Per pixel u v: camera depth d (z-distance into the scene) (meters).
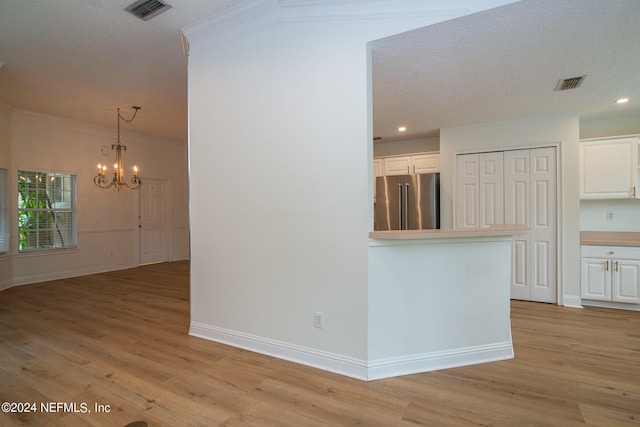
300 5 2.34
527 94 3.32
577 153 3.91
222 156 2.74
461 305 2.38
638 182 3.88
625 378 2.17
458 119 4.23
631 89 3.20
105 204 6.13
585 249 3.89
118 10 2.50
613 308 3.83
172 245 7.46
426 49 2.37
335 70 2.27
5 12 2.50
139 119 5.44
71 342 2.78
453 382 2.12
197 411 1.82
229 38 2.68
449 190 4.62
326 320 2.29
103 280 5.36
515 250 4.26
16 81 3.80
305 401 1.91
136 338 2.87
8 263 4.83
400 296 2.24
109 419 1.75
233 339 2.70
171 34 2.85
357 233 2.18
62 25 2.69
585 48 2.40
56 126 5.38
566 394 1.98
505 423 1.71
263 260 2.55
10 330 3.07
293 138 2.41
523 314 3.60
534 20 2.05
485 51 2.43
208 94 2.81
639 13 1.98
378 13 2.18
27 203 5.12
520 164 4.21
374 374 2.16
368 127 2.20
